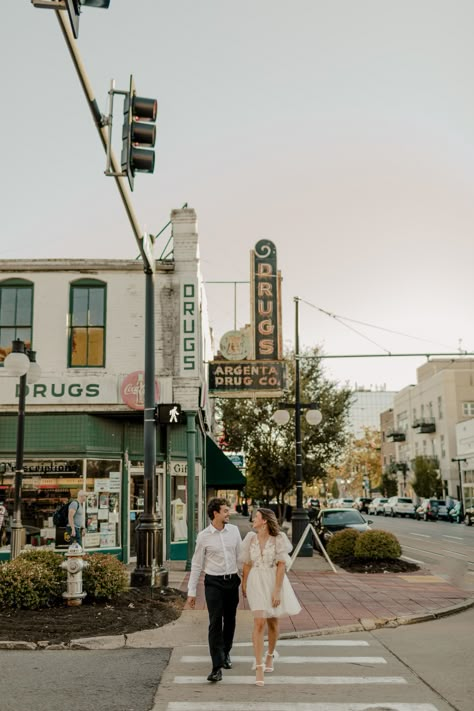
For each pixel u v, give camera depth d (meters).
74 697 6.58
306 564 18.59
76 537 15.81
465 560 20.84
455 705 6.37
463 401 65.75
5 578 10.29
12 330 18.08
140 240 11.20
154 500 12.59
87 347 18.08
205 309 25.22
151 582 12.14
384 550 17.69
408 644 9.17
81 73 6.78
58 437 17.55
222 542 7.50
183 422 18.67
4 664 7.92
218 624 7.32
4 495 17.36
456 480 63.97
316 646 9.08
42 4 5.69
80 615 9.98
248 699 6.56
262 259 21.91
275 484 34.22
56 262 18.19
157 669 7.72
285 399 32.81
